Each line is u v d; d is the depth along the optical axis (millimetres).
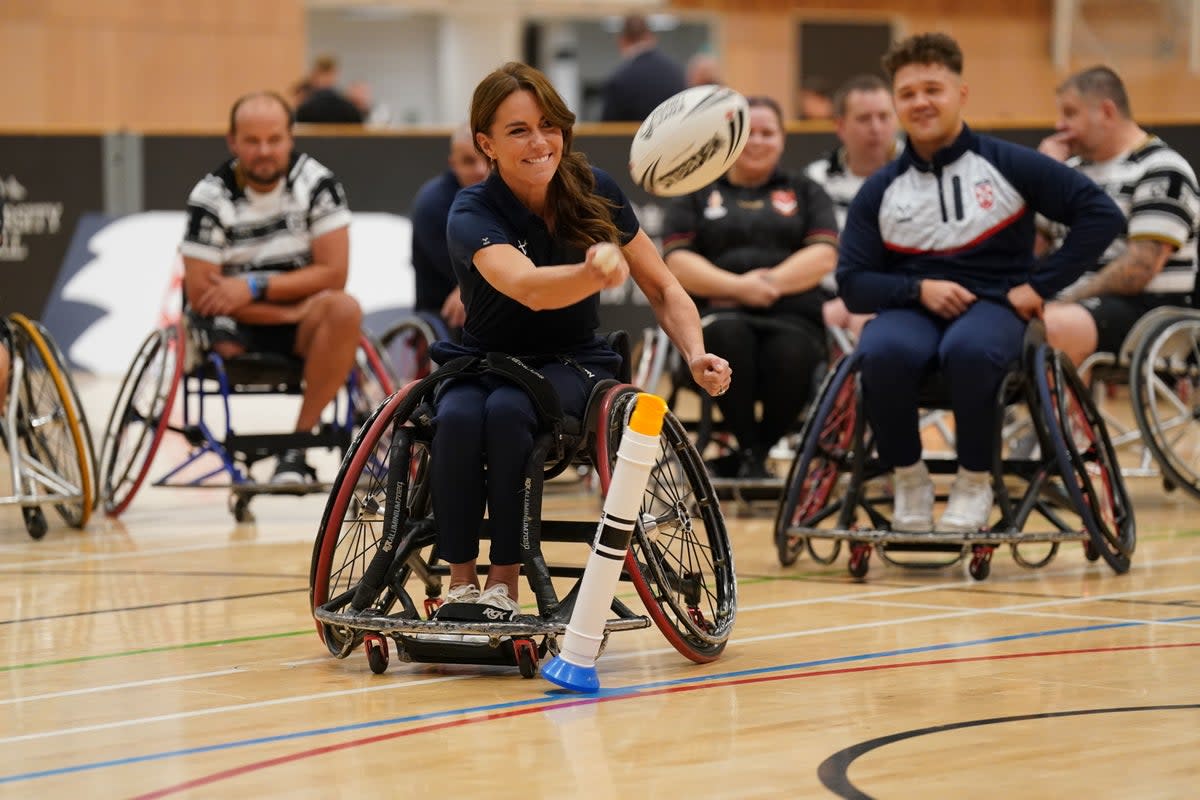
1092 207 8516
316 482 11133
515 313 6211
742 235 11672
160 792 4340
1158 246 11352
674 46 32969
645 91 20266
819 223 11758
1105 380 11969
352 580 7574
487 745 4828
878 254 8930
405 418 6254
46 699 5590
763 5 32500
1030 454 12516
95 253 18391
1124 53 26266
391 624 5828
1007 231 8703
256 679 5926
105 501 11477
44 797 4320
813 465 9359
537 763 4605
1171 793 4188
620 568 5680
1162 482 13117
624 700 5480
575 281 5574
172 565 9031
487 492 6129
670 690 5637
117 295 18328
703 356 6215
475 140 6102
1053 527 10211
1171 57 25750
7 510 11828
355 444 6172
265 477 13820
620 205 6367
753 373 11367
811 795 4211
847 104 12984
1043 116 32719
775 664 6117
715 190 11789
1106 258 11797
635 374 13031
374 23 32531
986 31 32562
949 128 8742
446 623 5785
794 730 4980
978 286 8664
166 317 15773
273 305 11023
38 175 18375
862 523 10578
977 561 8367
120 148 18406
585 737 4922
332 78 24953
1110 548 8672
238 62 30156
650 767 4543
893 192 8867
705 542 9820
